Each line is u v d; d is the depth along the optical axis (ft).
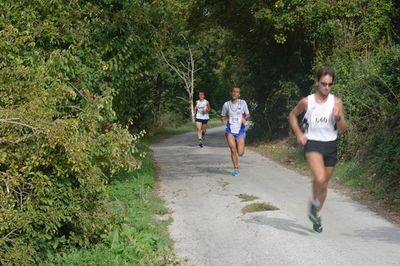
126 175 37.24
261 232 24.02
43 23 27.17
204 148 66.85
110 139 24.22
